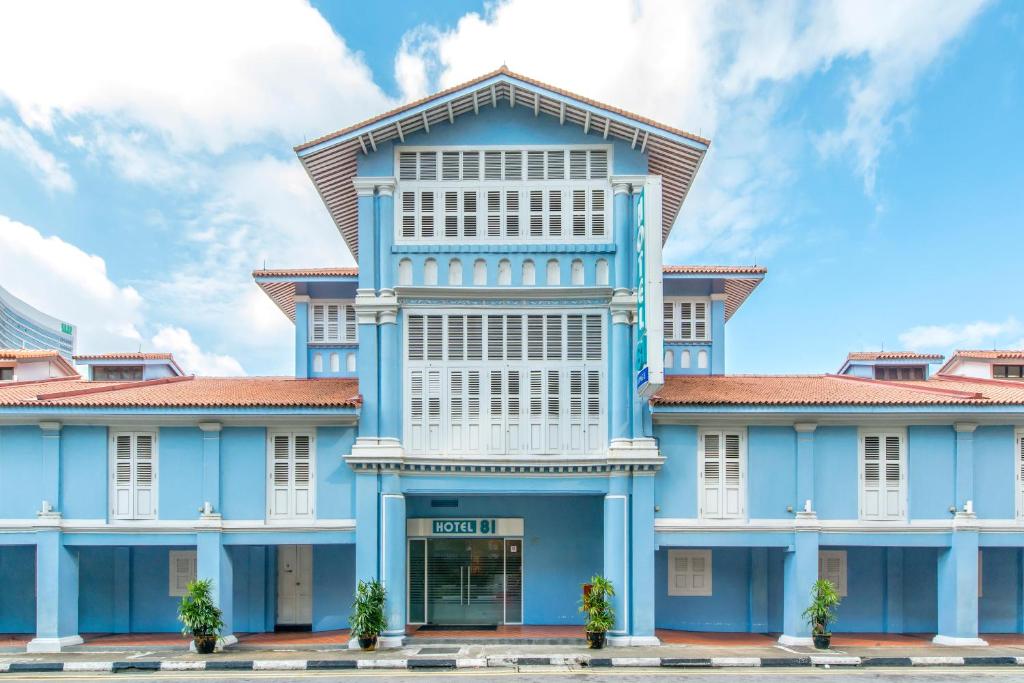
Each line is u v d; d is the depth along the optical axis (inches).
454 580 812.6
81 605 798.5
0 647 717.9
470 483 733.3
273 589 818.2
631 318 740.0
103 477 736.3
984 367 975.0
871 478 753.0
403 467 729.0
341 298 1050.1
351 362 1035.9
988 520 745.0
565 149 772.6
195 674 619.8
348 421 746.8
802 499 744.3
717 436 756.6
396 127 753.6
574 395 742.5
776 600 804.6
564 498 820.6
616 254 749.9
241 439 746.8
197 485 740.7
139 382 868.0
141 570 810.2
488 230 764.6
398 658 646.5
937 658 661.3
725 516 746.2
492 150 772.6
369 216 757.3
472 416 740.7
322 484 745.0
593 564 812.0
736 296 1072.2
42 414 721.6
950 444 753.6
